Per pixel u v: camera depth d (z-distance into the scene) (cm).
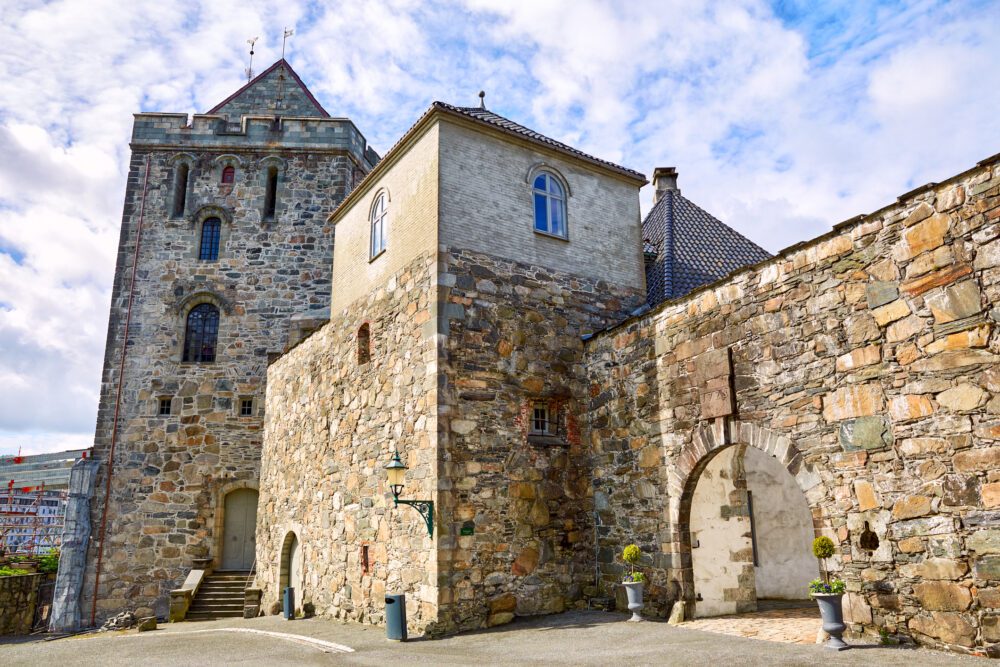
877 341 822
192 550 2073
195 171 2383
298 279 2311
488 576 1123
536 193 1398
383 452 1298
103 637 1485
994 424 703
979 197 738
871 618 791
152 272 2284
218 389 2198
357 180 2489
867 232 848
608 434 1252
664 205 1767
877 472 803
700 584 1074
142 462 2127
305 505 1653
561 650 877
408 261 1312
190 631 1439
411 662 862
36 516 3425
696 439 1059
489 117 1428
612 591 1193
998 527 688
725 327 1029
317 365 1688
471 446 1162
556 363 1309
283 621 1488
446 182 1262
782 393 930
